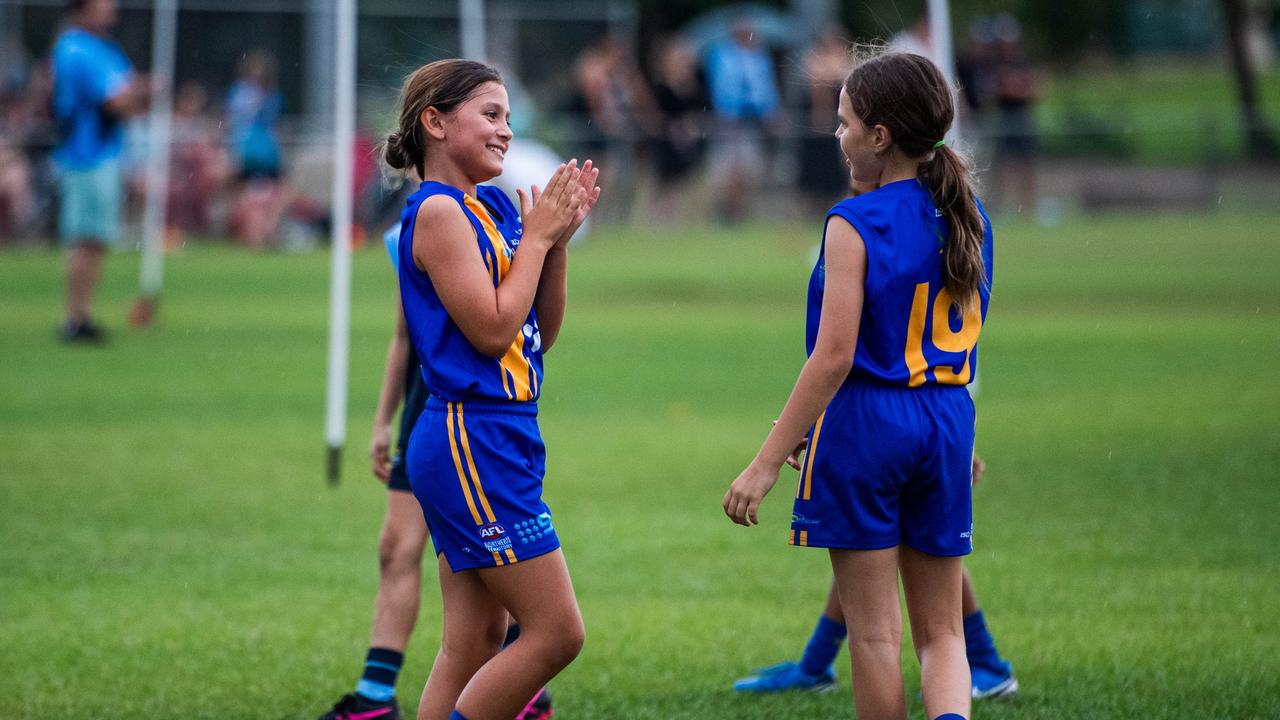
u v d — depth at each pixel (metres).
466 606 13.62
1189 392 35.91
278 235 72.19
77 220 43.94
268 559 22.92
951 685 13.05
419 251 13.02
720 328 49.00
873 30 126.06
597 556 23.06
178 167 71.38
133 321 48.09
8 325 47.78
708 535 24.34
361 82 70.88
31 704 16.78
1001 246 70.06
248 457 29.97
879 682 13.12
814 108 79.81
